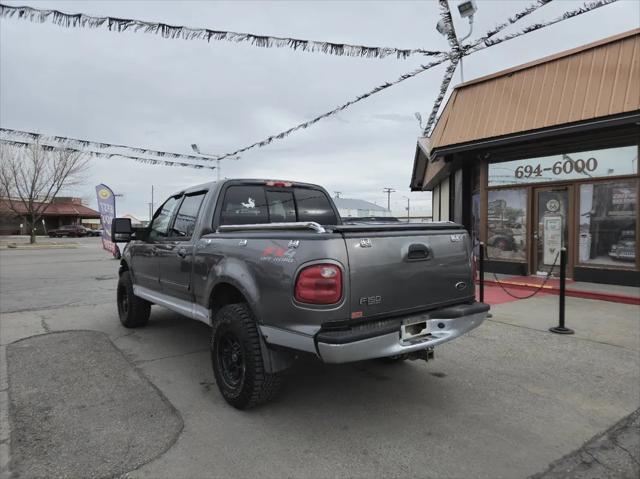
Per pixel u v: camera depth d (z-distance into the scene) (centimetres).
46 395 393
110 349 531
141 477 268
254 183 477
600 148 885
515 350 512
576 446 303
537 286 876
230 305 368
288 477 268
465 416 349
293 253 310
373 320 316
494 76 1009
